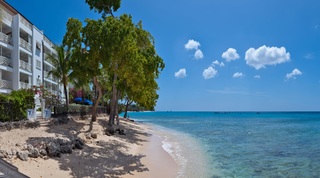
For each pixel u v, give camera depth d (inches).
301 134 1462.8
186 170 584.1
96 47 689.0
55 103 1056.8
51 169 438.9
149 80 940.0
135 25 1020.5
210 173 567.5
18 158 431.8
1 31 1291.8
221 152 839.7
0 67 1227.2
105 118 1556.3
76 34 788.0
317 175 557.6
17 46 1343.5
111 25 690.2
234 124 2471.7
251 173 571.8
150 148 837.2
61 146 549.6
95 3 1019.3
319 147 964.0
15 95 692.1
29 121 662.5
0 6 1270.9
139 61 766.5
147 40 1020.5
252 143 1064.2
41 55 1683.1
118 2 1019.9
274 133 1515.7
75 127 837.2
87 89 2060.8
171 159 690.8
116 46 674.8
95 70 788.0
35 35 1569.9
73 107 1082.7
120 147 742.5
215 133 1496.1
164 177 515.5
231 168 616.7
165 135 1327.5
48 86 1909.4
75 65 782.5
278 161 702.5
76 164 497.0
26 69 1445.6
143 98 1245.1
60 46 1369.3
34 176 389.1
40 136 592.1
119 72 750.5
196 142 1077.8
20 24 1380.4
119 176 485.7
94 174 468.8
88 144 680.4
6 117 618.2
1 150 420.5
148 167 575.5
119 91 1288.1
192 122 2827.3
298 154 814.5
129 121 2085.4
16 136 549.0
